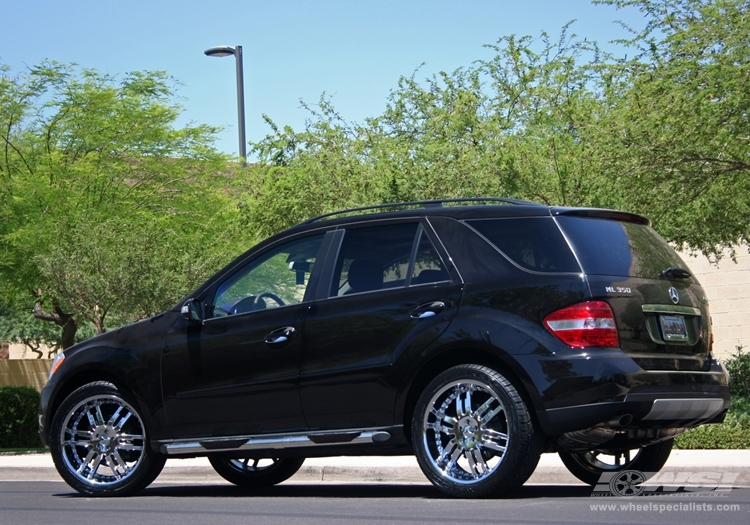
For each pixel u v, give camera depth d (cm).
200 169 2525
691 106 1447
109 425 961
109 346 970
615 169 1563
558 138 1825
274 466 1067
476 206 852
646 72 1636
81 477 964
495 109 2089
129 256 1869
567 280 781
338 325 852
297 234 919
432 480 805
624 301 784
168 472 1322
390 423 826
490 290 802
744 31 1443
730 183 1543
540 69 2052
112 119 2411
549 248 802
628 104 1709
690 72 1511
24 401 2288
